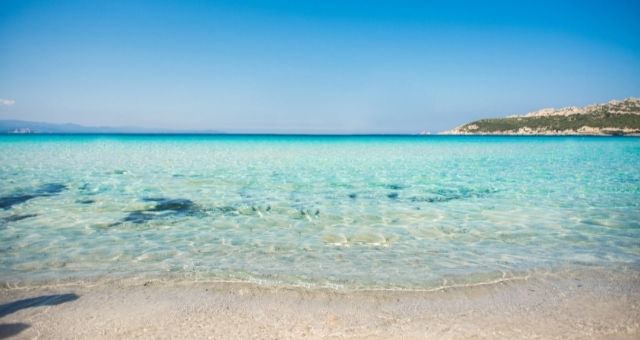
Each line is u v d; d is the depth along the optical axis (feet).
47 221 26.22
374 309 13.74
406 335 11.98
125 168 57.93
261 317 13.14
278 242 21.84
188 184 42.55
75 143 139.85
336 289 15.42
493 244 21.61
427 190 39.52
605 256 19.45
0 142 142.00
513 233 23.80
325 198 34.94
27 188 39.19
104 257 19.08
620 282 16.10
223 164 65.62
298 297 14.70
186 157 80.18
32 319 12.80
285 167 61.16
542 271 17.35
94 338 11.68
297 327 12.46
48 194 35.99
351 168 60.08
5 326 12.32
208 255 19.54
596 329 12.30
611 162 70.13
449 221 26.78
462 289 15.42
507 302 14.28
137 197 34.78
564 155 89.20
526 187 41.42
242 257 19.25
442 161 73.31
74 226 25.02
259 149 113.91
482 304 14.12
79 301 14.21
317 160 75.05
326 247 21.02
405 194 37.14
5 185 40.98
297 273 17.10
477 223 26.25
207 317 13.09
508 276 16.75
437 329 12.34
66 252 19.79
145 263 18.29
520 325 12.58
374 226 25.45
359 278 16.52
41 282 15.92
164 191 37.93
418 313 13.43
